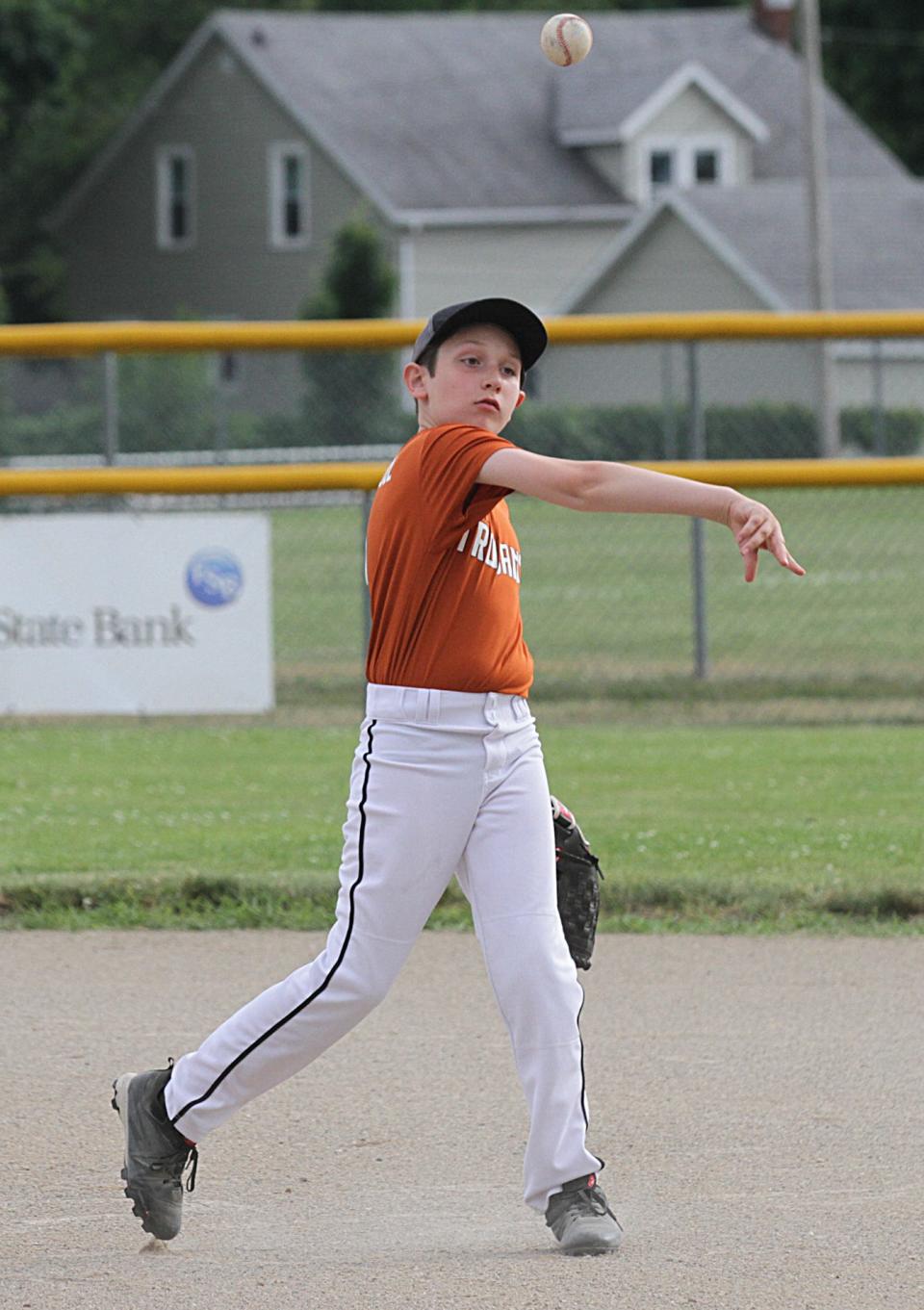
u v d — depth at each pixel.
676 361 115.12
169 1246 14.48
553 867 14.05
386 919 13.80
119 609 36.75
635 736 35.59
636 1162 16.28
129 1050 19.34
